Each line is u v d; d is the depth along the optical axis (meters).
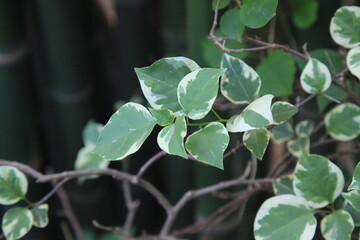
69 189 1.27
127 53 1.18
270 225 0.64
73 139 1.23
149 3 1.18
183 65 0.60
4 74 1.11
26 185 0.73
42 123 1.28
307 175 0.64
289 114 0.64
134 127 0.58
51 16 1.08
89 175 0.82
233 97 0.66
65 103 1.19
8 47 1.09
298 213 0.64
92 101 1.22
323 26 0.91
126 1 1.12
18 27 1.09
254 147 0.63
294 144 0.79
